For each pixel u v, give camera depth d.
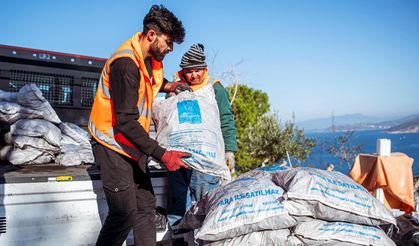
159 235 3.31
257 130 12.34
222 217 2.63
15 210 2.82
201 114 3.19
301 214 2.62
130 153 2.69
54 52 4.59
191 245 3.21
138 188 2.93
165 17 2.60
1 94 4.04
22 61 4.44
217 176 3.19
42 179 2.90
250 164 12.20
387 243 2.72
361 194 2.74
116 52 2.58
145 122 2.74
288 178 2.78
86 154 3.72
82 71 4.81
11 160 3.57
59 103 4.68
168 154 2.60
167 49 2.70
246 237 2.68
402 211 4.13
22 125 3.69
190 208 3.14
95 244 3.06
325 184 2.68
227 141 3.56
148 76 2.65
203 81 3.54
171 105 3.21
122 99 2.46
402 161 4.11
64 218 2.98
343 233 2.66
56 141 3.70
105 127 2.67
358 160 4.41
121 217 2.73
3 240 2.78
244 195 2.71
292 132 12.26
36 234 2.88
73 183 3.00
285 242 2.66
